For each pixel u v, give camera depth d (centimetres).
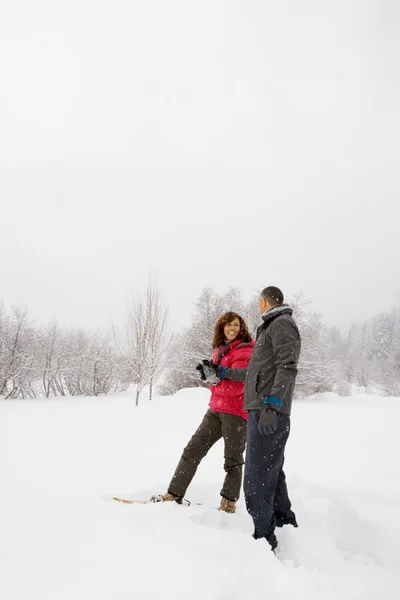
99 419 903
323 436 689
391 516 269
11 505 232
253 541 204
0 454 451
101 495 281
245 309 2458
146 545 185
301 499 312
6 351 2347
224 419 293
